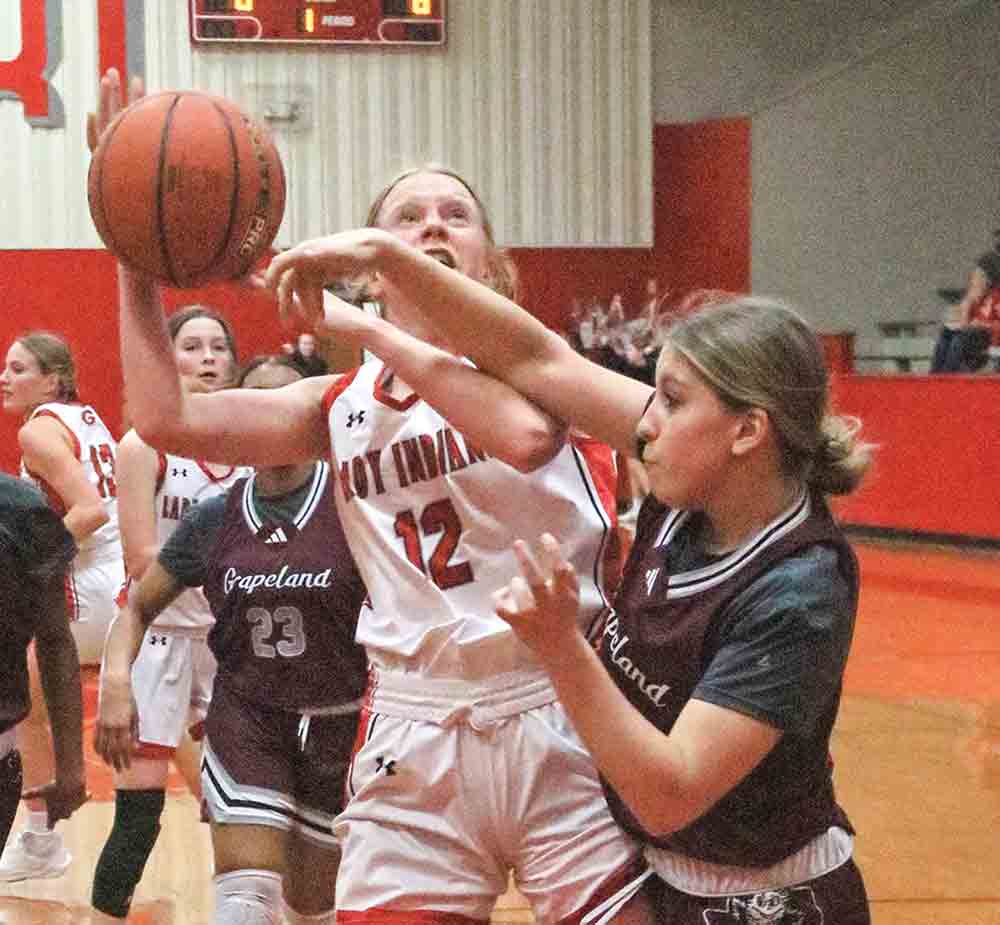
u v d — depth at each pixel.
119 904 4.30
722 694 2.02
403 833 2.58
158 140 2.24
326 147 16.50
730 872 2.26
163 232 2.25
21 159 15.70
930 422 14.48
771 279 18.31
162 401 2.51
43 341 6.04
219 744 3.35
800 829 2.21
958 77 18.50
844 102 18.36
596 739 1.92
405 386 2.67
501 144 16.97
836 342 16.62
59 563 2.92
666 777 1.93
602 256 17.38
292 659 3.31
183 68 16.06
